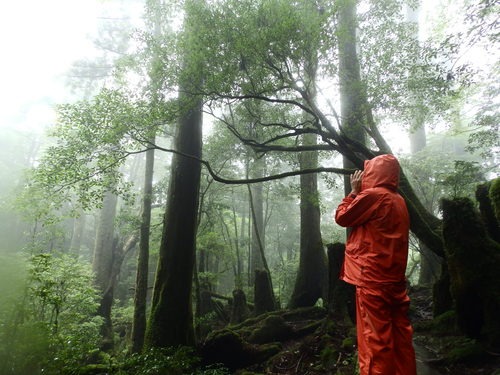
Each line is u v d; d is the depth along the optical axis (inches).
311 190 514.9
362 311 94.6
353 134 339.9
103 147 269.4
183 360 251.1
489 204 243.8
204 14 239.6
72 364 169.9
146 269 404.2
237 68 254.7
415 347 211.9
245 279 743.1
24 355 149.3
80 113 257.4
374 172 104.9
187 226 340.5
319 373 245.1
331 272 330.0
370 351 89.0
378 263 93.0
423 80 287.9
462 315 195.9
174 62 261.3
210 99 267.4
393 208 96.3
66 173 262.2
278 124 301.6
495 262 186.4
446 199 211.0
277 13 235.3
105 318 513.3
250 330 373.7
